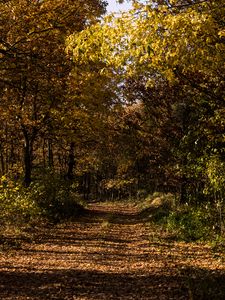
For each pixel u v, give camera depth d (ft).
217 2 23.03
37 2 43.45
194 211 53.47
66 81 49.60
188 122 56.65
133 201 150.10
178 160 58.54
